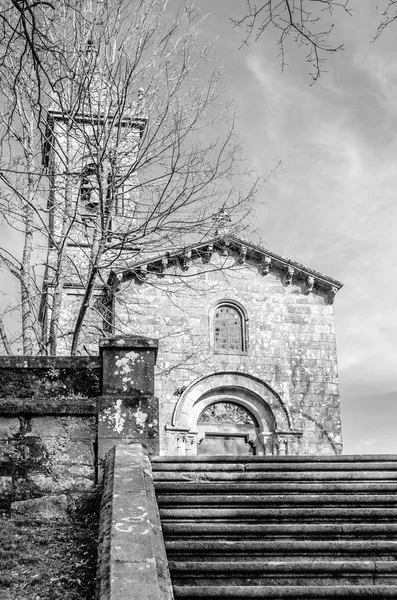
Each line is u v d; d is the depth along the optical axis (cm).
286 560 692
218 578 660
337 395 2222
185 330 2072
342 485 819
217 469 865
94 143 1547
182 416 2111
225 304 2259
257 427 2178
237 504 778
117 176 1525
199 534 719
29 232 1509
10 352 1523
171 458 885
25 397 922
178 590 627
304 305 2302
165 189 1399
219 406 2191
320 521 756
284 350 2245
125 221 1602
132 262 2133
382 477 852
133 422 902
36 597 603
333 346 2272
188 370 2150
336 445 2167
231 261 2305
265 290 2294
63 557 688
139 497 688
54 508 841
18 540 730
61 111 1488
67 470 877
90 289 1436
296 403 2195
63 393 927
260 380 2191
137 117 1502
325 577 665
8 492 855
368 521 757
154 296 2192
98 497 838
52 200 1578
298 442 2155
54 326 1619
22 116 1452
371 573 668
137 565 546
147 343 938
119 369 927
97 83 1533
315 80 724
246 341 2228
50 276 2064
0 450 878
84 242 1938
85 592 613
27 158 1488
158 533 631
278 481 843
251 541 713
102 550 588
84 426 902
